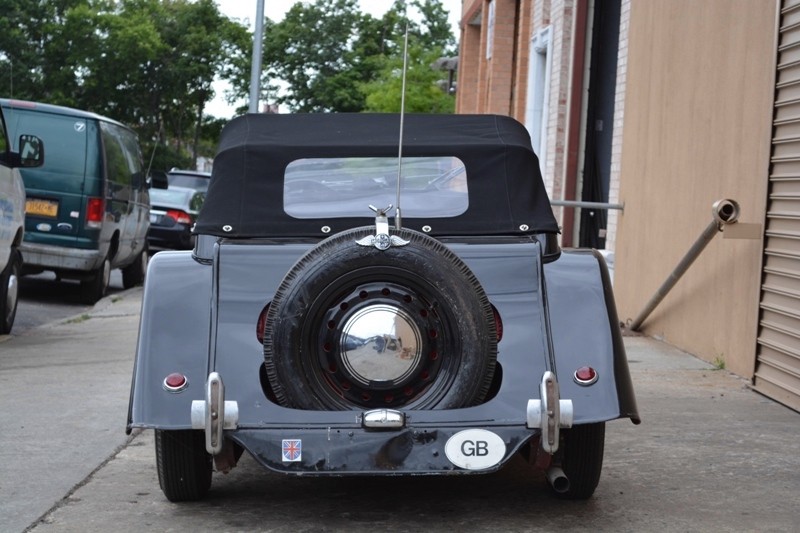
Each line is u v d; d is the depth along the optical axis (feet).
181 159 210.18
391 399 15.19
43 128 46.83
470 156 18.12
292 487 18.37
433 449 14.88
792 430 22.50
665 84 34.76
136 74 198.80
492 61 67.46
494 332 15.31
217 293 16.25
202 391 15.30
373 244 14.98
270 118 19.25
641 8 37.73
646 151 36.45
